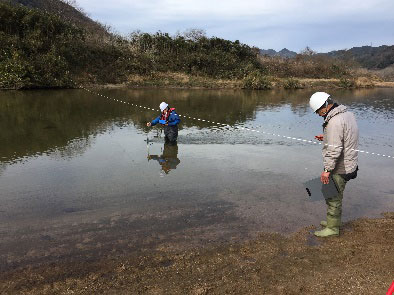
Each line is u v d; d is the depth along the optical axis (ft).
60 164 21.53
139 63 79.51
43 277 10.41
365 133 32.55
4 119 34.22
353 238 12.74
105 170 20.49
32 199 16.19
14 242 12.38
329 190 12.20
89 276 10.46
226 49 101.86
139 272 10.68
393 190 17.66
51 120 34.65
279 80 93.09
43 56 63.82
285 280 10.21
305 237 12.87
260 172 20.56
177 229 13.50
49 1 114.32
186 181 18.83
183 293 9.61
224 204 15.89
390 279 10.16
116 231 13.29
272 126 34.86
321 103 11.71
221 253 11.78
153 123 27.27
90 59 74.95
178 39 94.68
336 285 9.92
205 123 35.73
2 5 66.74
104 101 48.91
